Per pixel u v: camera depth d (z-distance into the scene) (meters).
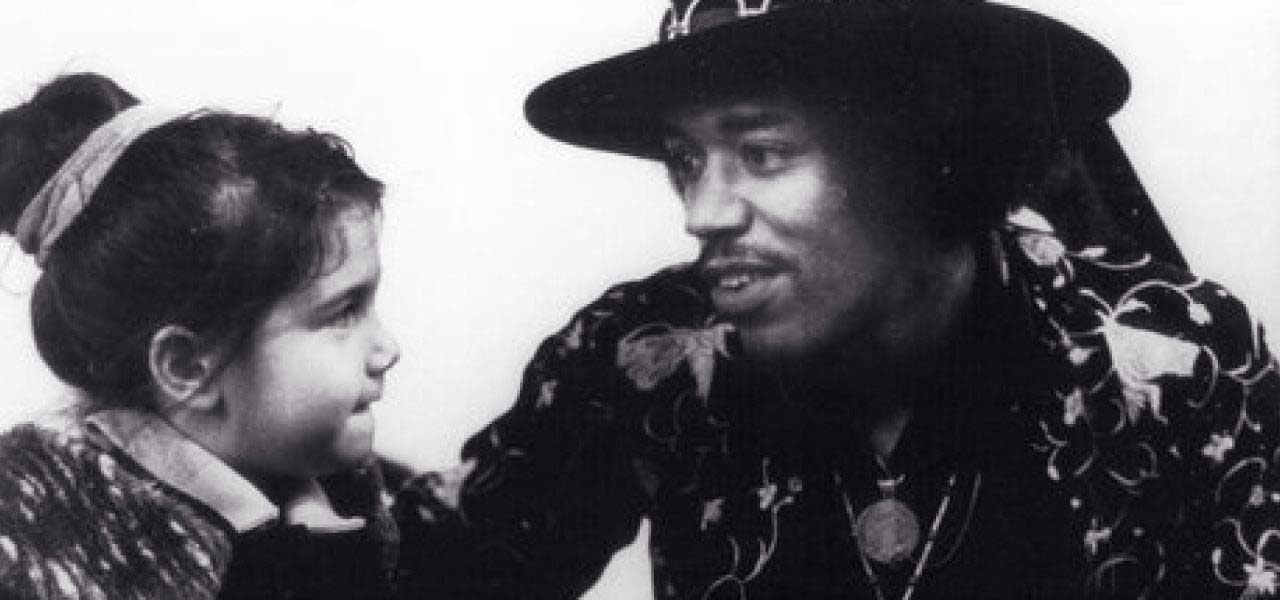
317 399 1.18
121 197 1.14
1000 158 1.25
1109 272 1.37
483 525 1.42
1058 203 1.39
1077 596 1.32
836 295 1.20
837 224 1.18
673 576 1.41
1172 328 1.33
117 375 1.16
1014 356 1.31
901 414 1.32
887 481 1.33
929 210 1.22
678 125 1.19
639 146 1.37
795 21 1.14
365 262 1.20
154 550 1.15
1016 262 1.33
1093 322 1.33
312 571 1.18
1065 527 1.32
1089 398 1.32
